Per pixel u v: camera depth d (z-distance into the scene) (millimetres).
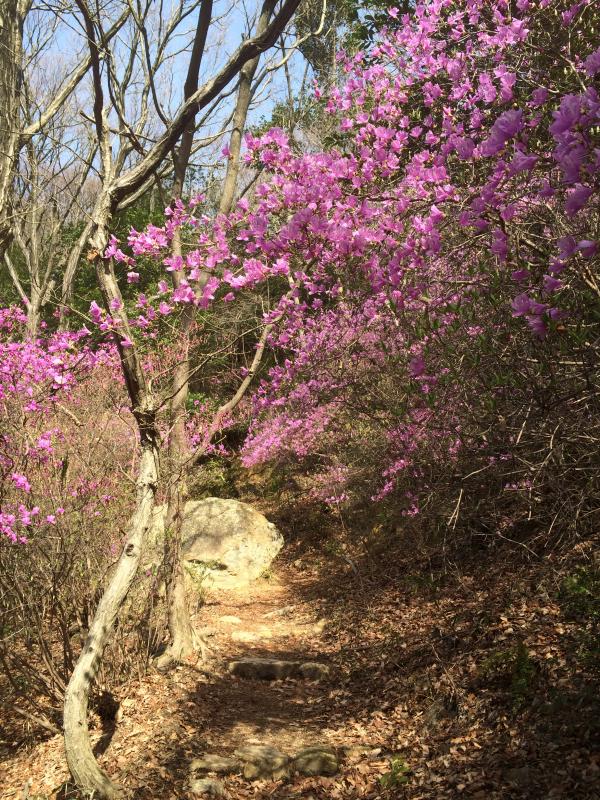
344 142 5848
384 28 5707
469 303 4160
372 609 8242
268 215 4375
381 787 4586
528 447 4324
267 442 10914
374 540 10234
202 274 5910
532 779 3979
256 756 5082
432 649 6320
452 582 7660
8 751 6035
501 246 2961
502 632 5852
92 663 4844
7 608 5844
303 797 4688
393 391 6707
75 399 7172
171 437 7156
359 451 9719
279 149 4398
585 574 5668
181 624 7234
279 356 9836
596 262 2871
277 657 7641
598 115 1935
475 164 3424
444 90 5195
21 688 6164
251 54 5133
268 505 14109
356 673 6852
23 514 5418
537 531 6906
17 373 6469
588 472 4430
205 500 11547
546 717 4496
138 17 6043
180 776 5023
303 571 11266
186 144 7191
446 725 5098
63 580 5852
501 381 3568
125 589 5047
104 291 5148
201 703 6262
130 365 5176
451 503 6184
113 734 5684
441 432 5289
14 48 13406
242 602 10008
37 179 14328
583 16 4109
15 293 18562
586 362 3184
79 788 4633
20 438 5938
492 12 4852
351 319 6441
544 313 2480
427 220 3654
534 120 3203
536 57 4227
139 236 5012
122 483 6844
